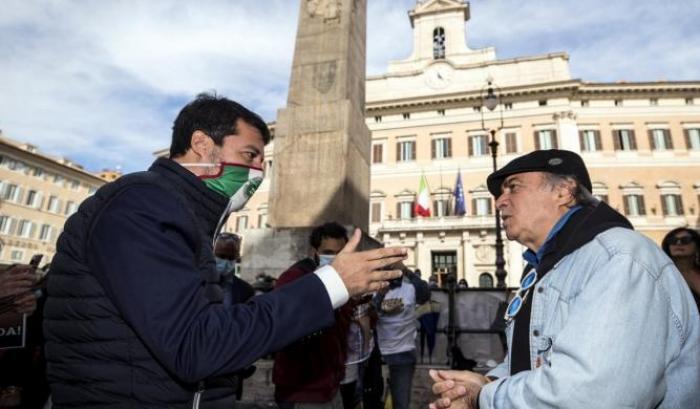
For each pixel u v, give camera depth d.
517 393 1.06
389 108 31.20
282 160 5.64
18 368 2.25
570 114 27.83
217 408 1.14
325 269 1.16
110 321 0.99
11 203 36.59
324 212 5.25
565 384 0.94
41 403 2.28
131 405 0.98
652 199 26.59
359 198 5.91
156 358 0.93
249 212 30.28
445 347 6.20
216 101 1.38
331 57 6.00
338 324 2.38
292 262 4.90
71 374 1.02
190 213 1.13
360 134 6.19
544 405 0.98
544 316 1.27
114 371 0.98
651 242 1.19
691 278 2.44
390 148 30.72
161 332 0.90
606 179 27.17
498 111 29.22
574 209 1.41
